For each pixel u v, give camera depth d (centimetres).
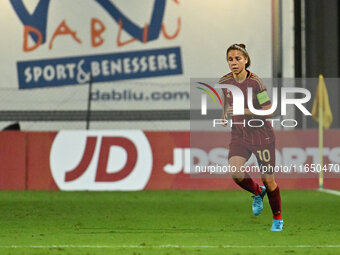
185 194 4612
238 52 2555
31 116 6062
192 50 6116
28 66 6156
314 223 3081
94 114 6028
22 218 3303
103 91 6072
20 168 4925
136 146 4909
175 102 5978
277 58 6022
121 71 6156
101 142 4903
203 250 2205
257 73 6053
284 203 4053
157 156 4903
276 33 6034
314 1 6047
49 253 2145
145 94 6016
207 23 6109
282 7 6038
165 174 4912
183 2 6122
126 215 3447
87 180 4891
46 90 6122
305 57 6022
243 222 3131
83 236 2612
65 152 4909
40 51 6159
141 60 6147
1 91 6066
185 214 3494
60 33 6169
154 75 6138
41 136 4922
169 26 6131
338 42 6038
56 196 4481
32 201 4172
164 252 2159
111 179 4891
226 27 6097
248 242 2416
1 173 4934
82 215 3441
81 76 6138
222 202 4141
